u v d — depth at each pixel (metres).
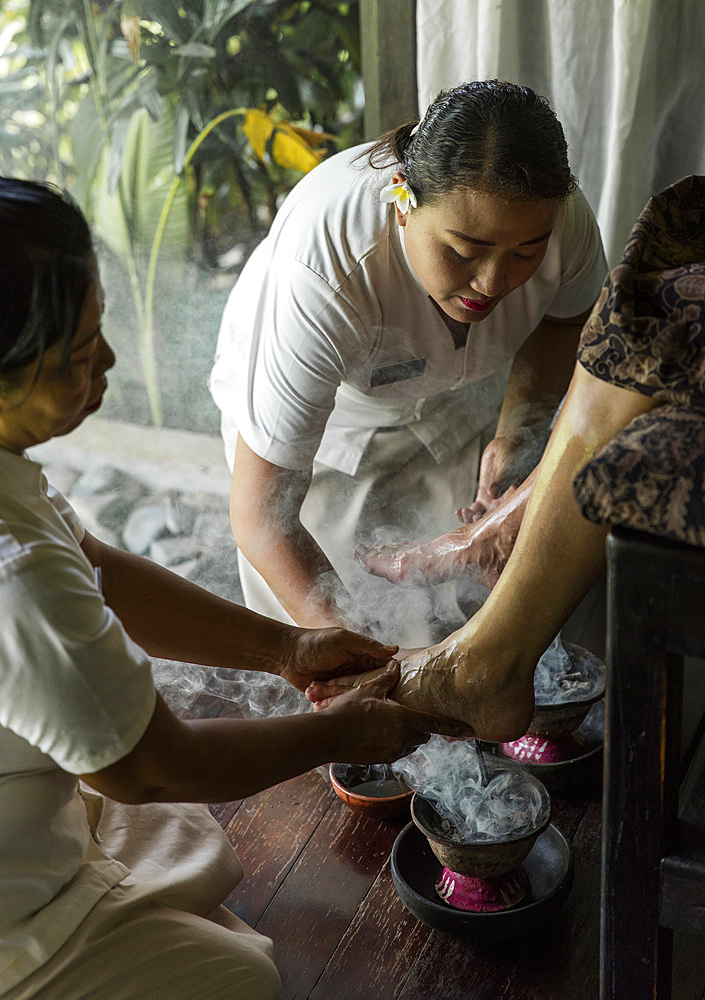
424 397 1.70
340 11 2.61
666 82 1.99
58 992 0.95
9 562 0.84
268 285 1.47
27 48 2.72
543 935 1.28
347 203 1.42
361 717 1.12
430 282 1.34
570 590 1.07
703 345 0.78
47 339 0.81
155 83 2.60
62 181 2.84
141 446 2.88
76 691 0.85
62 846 0.99
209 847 1.18
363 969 1.25
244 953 1.05
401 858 1.36
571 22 1.95
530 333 1.68
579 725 1.55
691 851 0.90
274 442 1.48
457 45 2.02
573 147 2.09
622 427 0.92
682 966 1.22
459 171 1.19
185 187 2.74
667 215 0.95
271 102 2.75
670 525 0.76
